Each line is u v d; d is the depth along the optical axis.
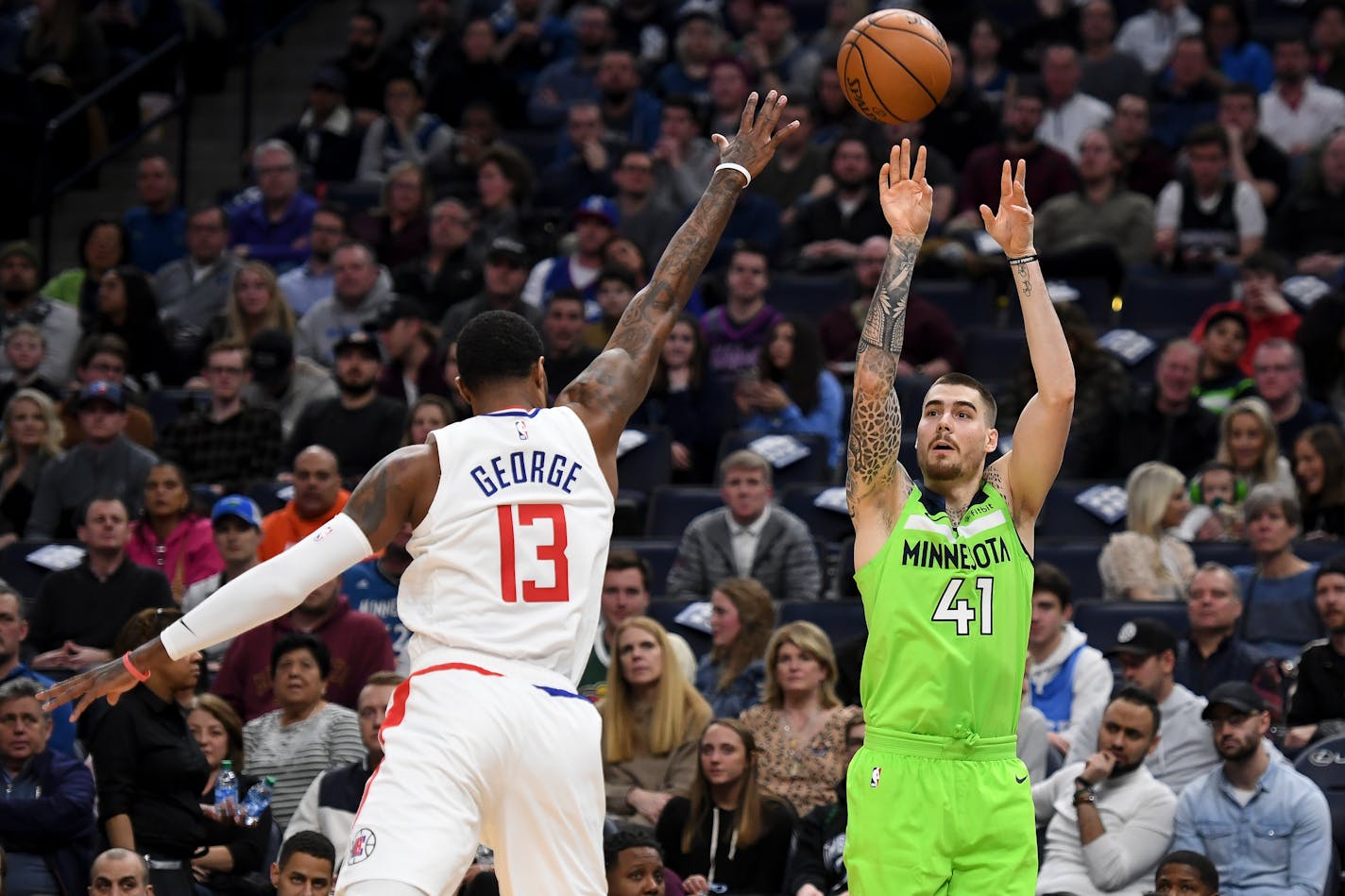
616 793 16.20
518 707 8.55
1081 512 20.78
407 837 8.30
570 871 8.67
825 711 16.34
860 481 9.98
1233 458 20.30
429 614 8.80
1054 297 25.55
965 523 9.84
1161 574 18.64
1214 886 13.89
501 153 27.97
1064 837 15.02
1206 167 26.98
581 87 33.09
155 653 8.78
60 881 14.96
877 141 29.11
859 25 10.99
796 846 15.16
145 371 25.56
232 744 16.05
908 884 9.62
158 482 19.97
